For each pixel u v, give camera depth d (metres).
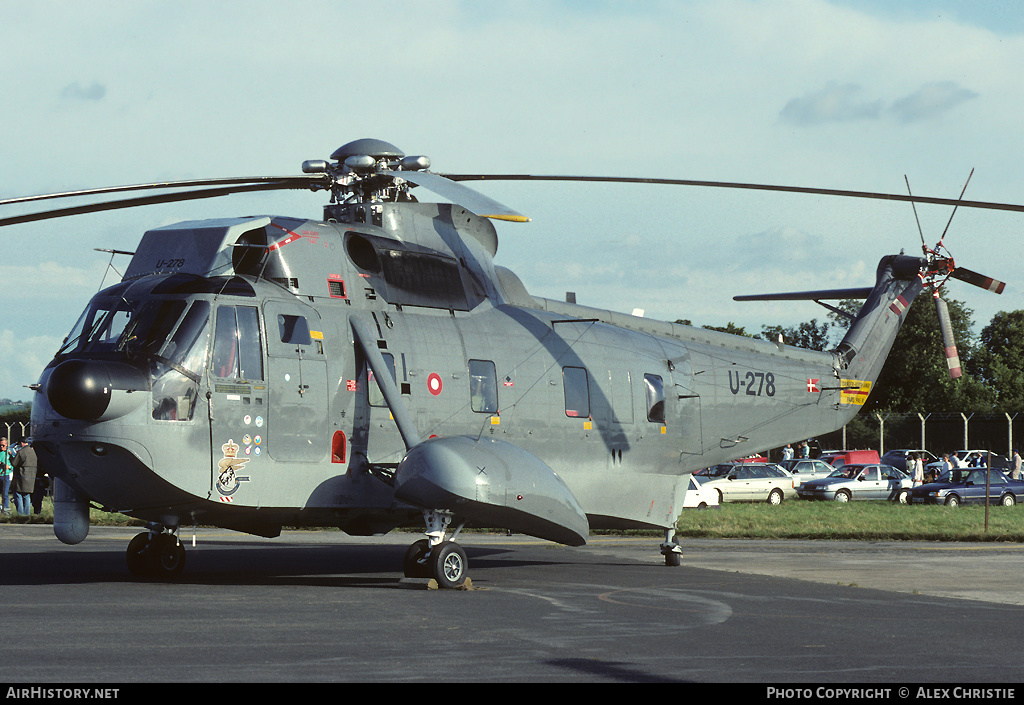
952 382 93.81
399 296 17.28
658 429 20.59
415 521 17.39
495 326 18.52
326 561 20.72
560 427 18.91
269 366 15.33
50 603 12.84
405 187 18.30
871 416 76.88
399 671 8.96
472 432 17.59
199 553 22.73
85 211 15.40
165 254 15.96
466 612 12.77
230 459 14.88
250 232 16.05
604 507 19.72
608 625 11.89
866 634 11.50
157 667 8.89
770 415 22.73
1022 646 10.81
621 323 21.39
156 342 14.55
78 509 15.73
